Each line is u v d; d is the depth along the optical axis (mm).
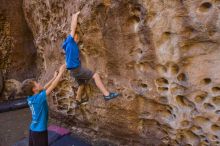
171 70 4219
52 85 4605
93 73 4547
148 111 4789
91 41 4875
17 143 5828
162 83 4422
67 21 5340
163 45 4133
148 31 4172
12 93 8125
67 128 6227
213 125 4129
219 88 3910
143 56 4375
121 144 5383
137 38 4363
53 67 6223
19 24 8062
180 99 4340
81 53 5156
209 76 3918
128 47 4523
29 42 8305
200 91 4062
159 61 4258
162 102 4523
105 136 5621
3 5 7777
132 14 4273
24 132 6352
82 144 5586
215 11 3588
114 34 4570
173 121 4512
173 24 3910
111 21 4500
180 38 3938
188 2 3713
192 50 3938
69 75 5652
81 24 4828
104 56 4875
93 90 5254
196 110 4191
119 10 4340
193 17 3742
